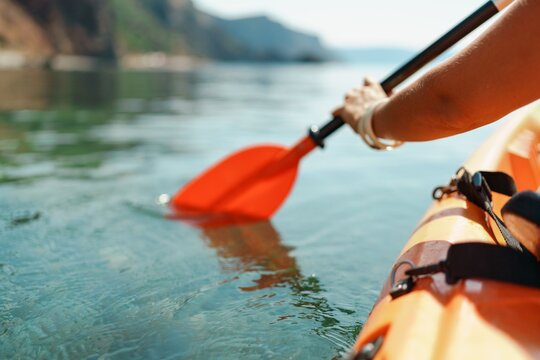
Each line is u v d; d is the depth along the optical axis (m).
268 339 1.36
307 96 11.42
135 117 6.32
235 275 1.79
